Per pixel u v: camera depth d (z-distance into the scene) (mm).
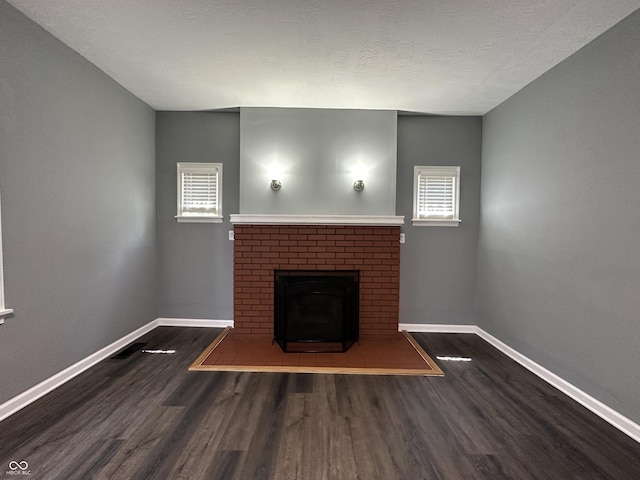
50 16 2195
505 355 3338
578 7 2006
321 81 3111
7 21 2074
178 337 3713
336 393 2514
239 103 3703
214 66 2852
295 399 2414
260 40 2445
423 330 4086
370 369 2932
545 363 2799
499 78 2988
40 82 2330
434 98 3473
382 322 3801
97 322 3002
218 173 4047
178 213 4066
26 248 2244
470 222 4051
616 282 2125
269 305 3760
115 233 3248
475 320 4090
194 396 2432
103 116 3021
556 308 2672
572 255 2500
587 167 2365
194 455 1802
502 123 3531
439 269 4070
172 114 4020
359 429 2059
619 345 2104
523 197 3137
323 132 3801
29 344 2281
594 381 2291
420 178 4043
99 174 2988
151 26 2291
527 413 2258
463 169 4031
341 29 2293
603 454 1850
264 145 3799
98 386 2555
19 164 2184
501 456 1826
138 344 3479
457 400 2424
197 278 4109
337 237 3750
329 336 3402
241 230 3732
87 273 2855
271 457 1798
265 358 3152
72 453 1798
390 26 2252
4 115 2078
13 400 2170
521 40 2381
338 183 3814
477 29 2271
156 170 4039
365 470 1712
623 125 2082
